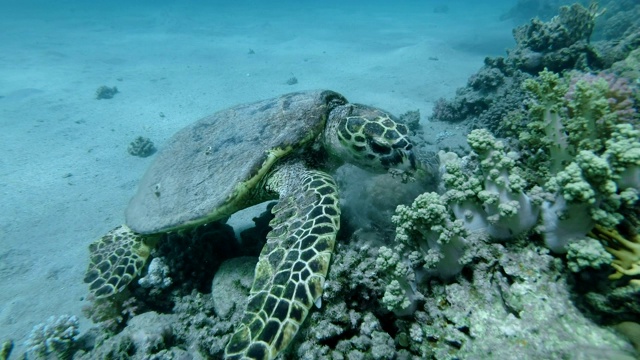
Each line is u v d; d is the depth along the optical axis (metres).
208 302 0.74
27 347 0.71
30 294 0.89
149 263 0.87
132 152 1.65
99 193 1.34
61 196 1.32
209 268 0.84
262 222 0.90
